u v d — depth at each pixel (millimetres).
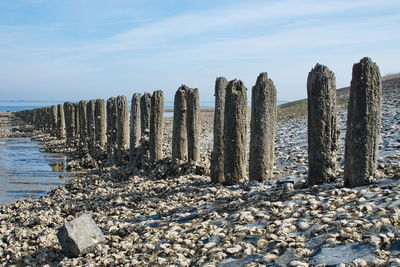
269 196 10844
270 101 12914
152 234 9750
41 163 28703
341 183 10812
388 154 15016
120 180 19812
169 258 8102
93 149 28641
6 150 36469
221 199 11938
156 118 19094
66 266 8875
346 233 7500
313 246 7406
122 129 23484
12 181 22281
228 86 13680
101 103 27578
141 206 13203
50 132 50469
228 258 7559
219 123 14516
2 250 10625
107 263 8516
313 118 11008
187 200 12875
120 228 10656
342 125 25875
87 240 9609
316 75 10914
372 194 9281
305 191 10680
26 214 14570
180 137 17812
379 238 7027
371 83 9969
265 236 8148
